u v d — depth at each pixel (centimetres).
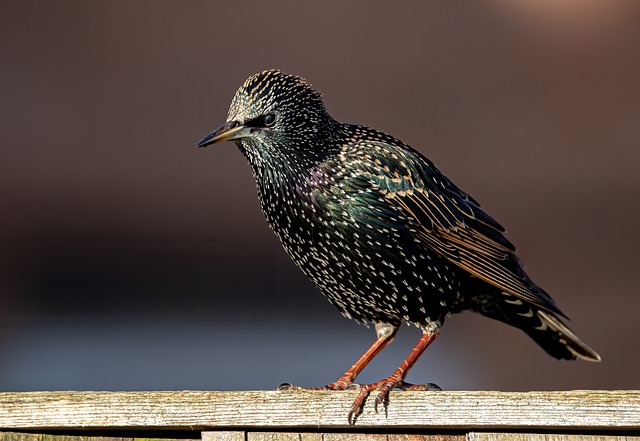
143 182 1366
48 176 1365
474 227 746
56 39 1345
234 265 1399
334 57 1317
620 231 1317
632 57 1293
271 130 703
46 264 1391
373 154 718
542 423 550
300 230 712
